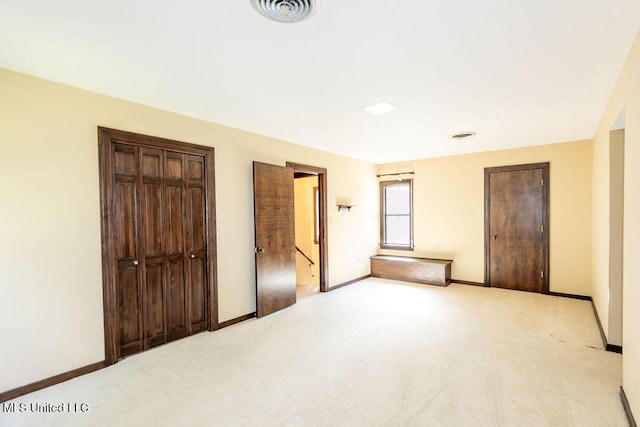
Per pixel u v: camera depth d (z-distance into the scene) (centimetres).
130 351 306
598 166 399
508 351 309
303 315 423
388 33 191
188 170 353
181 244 346
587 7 168
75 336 269
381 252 694
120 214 299
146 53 215
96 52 213
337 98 300
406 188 664
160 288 329
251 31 188
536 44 205
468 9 168
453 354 303
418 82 264
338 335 353
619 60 227
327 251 549
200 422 209
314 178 626
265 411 220
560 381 254
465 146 520
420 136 450
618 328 305
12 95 240
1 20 174
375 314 423
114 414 218
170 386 252
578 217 486
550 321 390
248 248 414
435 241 624
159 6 163
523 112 343
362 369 276
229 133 393
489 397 233
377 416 213
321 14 171
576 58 225
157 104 314
